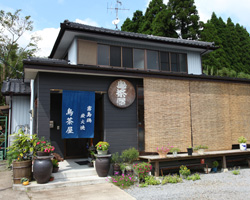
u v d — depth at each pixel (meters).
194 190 6.05
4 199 5.27
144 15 26.62
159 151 7.54
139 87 8.58
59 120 9.46
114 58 10.31
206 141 8.75
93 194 5.69
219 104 9.25
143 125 8.44
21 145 6.49
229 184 6.65
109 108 7.99
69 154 9.45
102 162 7.03
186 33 23.56
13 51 21.69
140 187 6.39
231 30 30.59
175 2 24.36
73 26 8.90
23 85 11.56
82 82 7.70
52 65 6.85
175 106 8.43
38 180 6.18
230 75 23.30
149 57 11.17
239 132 9.54
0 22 20.03
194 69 12.30
